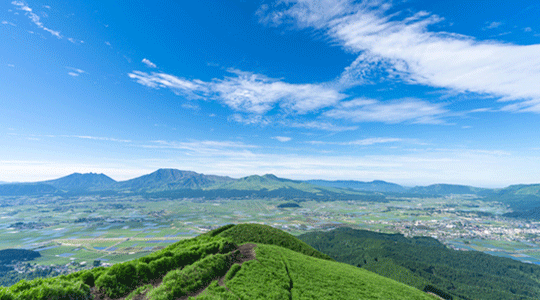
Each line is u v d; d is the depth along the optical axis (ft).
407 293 194.29
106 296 101.45
